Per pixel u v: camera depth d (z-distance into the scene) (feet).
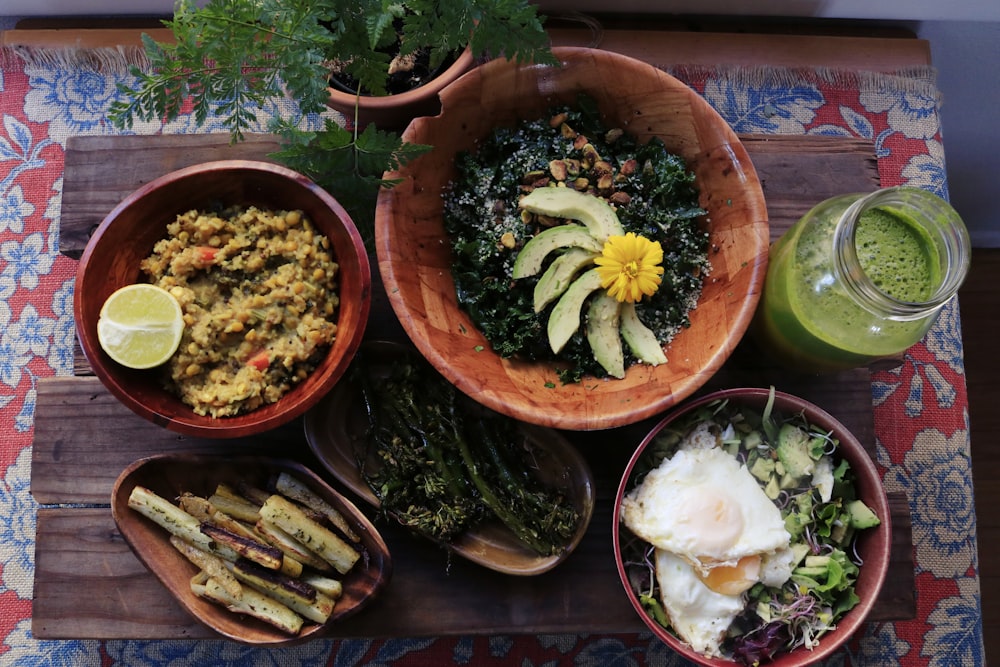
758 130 5.73
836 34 6.01
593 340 4.44
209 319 4.33
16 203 5.64
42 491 4.85
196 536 4.41
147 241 4.45
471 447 4.74
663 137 4.69
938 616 5.38
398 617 4.72
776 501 4.51
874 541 4.37
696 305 4.60
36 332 5.54
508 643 5.29
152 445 4.89
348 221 4.29
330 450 4.70
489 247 4.52
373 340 4.75
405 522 4.59
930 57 5.92
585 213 4.48
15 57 5.68
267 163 4.33
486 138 4.78
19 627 5.24
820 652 4.26
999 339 7.10
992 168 6.81
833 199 4.31
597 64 4.50
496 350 4.55
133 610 4.75
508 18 4.06
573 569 4.78
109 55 5.67
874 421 5.50
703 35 5.83
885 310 3.86
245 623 4.48
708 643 4.40
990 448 6.98
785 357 4.71
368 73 4.42
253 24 4.02
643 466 4.58
